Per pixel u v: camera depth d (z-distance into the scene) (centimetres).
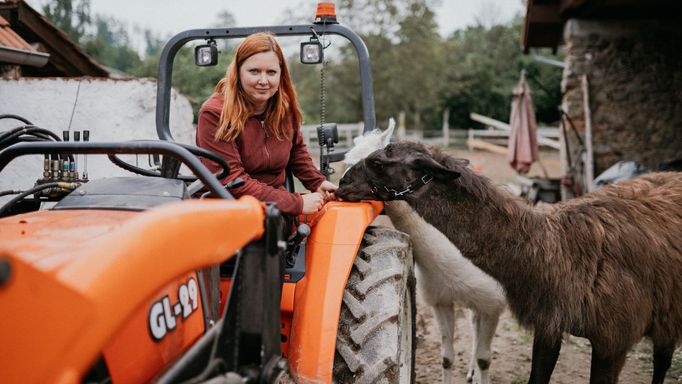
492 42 4609
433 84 3219
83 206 208
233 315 183
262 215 180
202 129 285
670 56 1027
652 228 345
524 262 334
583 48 1051
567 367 469
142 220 135
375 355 249
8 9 829
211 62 355
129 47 2812
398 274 278
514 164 1255
